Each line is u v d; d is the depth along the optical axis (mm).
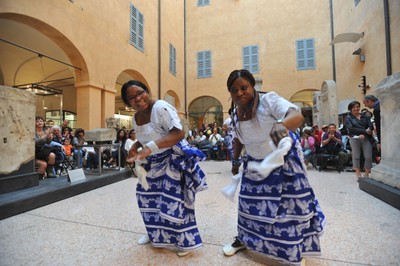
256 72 13734
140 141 1801
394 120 3043
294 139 1493
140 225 2324
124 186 4324
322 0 13086
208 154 9297
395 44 7039
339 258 1617
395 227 2098
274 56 13562
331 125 5566
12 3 5062
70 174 3941
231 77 1454
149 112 1704
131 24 9547
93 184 4055
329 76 12750
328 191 3562
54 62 9867
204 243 1904
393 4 7105
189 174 1690
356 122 4398
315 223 1478
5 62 9125
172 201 1612
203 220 2412
